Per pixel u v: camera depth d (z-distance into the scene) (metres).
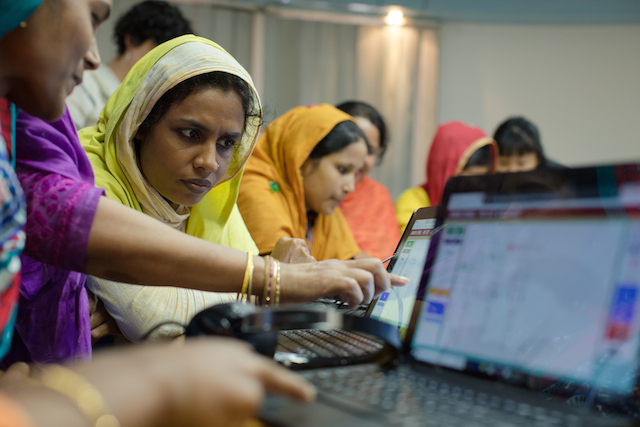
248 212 1.71
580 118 4.57
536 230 0.63
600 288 0.55
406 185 4.23
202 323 0.61
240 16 3.92
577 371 0.53
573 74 4.57
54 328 0.87
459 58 4.57
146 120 1.04
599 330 0.54
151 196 1.09
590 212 0.59
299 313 0.60
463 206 0.74
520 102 4.60
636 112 4.50
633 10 4.35
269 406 0.48
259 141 1.92
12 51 0.59
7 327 0.48
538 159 3.23
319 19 4.10
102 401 0.29
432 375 0.61
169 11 2.21
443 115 4.56
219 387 0.33
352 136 1.87
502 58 4.59
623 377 0.50
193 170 1.05
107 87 2.15
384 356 0.67
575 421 0.47
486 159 2.98
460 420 0.46
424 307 0.71
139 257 0.69
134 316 0.95
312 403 0.49
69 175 0.74
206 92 1.02
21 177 0.71
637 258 0.54
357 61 4.17
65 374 0.30
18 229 0.50
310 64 4.08
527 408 0.50
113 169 1.07
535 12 4.40
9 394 0.28
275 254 1.07
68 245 0.68
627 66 4.51
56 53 0.60
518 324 0.60
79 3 0.61
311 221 1.97
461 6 4.36
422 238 0.80
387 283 0.76
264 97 3.98
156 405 0.31
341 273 0.73
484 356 0.60
